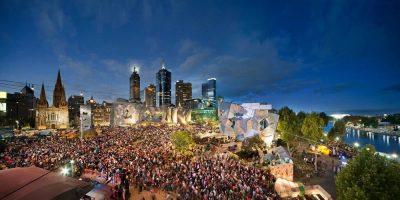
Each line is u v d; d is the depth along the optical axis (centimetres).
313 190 2789
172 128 8588
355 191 1417
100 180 2464
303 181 3225
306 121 5278
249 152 3959
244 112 4356
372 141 12150
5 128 6625
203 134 6216
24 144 4259
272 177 2931
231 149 4656
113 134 6288
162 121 8950
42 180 848
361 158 1539
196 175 2583
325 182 3191
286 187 2630
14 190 757
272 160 3288
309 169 3672
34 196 741
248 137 4247
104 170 2652
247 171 2956
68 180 878
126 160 3092
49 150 3516
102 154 3412
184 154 4003
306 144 5672
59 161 2897
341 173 1611
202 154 4191
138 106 8300
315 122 5172
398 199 1335
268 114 4266
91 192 2112
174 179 2544
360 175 1469
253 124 4272
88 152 3616
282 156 3325
